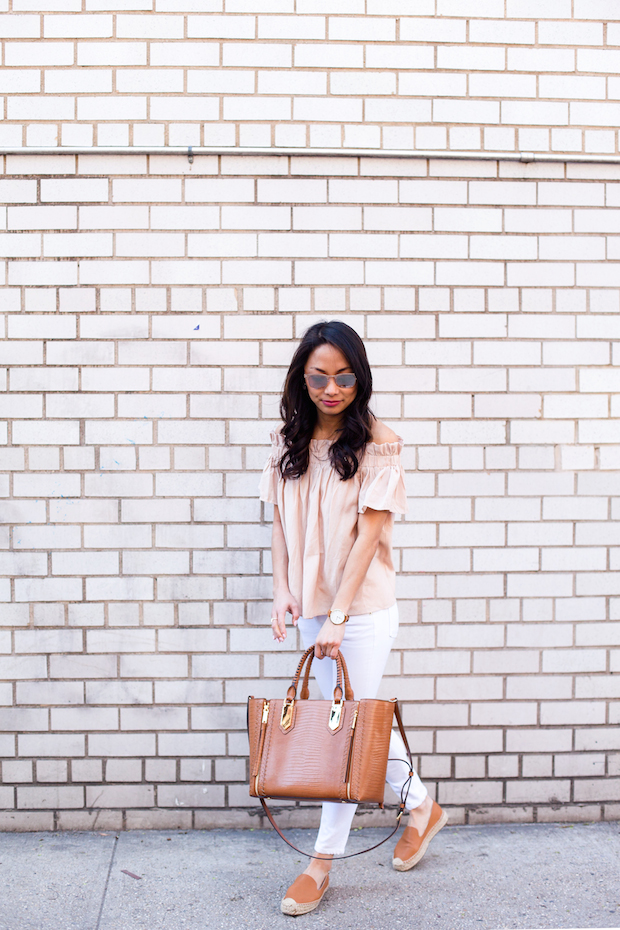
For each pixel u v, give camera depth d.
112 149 2.86
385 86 2.92
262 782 2.08
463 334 2.95
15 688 2.91
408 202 2.93
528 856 2.68
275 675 2.93
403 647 2.95
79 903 2.38
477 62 2.93
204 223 2.91
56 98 2.89
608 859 2.67
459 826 2.93
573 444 2.98
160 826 2.91
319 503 2.27
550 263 2.97
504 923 2.27
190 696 2.92
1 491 2.91
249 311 2.91
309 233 2.92
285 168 2.90
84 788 2.91
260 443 2.92
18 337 2.91
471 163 2.94
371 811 2.90
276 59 2.89
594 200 2.97
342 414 2.26
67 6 2.88
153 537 2.92
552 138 2.95
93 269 2.91
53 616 2.91
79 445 2.92
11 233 2.90
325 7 2.89
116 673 2.91
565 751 2.97
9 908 2.34
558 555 2.98
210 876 2.55
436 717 2.95
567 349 2.98
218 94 2.89
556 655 2.98
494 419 2.96
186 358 2.91
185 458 2.92
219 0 2.88
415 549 2.95
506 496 2.96
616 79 2.95
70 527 2.91
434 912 2.32
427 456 2.95
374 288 2.93
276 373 2.92
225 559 2.92
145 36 2.88
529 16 2.94
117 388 2.92
